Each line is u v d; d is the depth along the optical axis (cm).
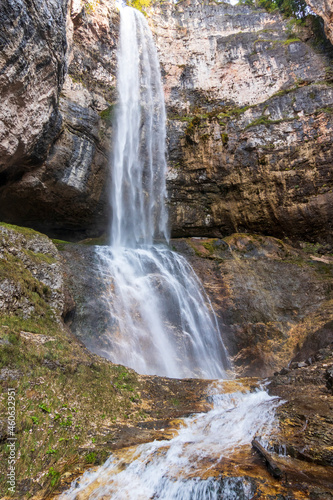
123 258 1276
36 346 612
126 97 1778
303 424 512
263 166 1650
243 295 1309
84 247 1231
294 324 1207
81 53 1653
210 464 424
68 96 1445
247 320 1241
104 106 1677
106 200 1551
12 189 1209
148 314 1160
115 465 431
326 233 1565
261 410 595
